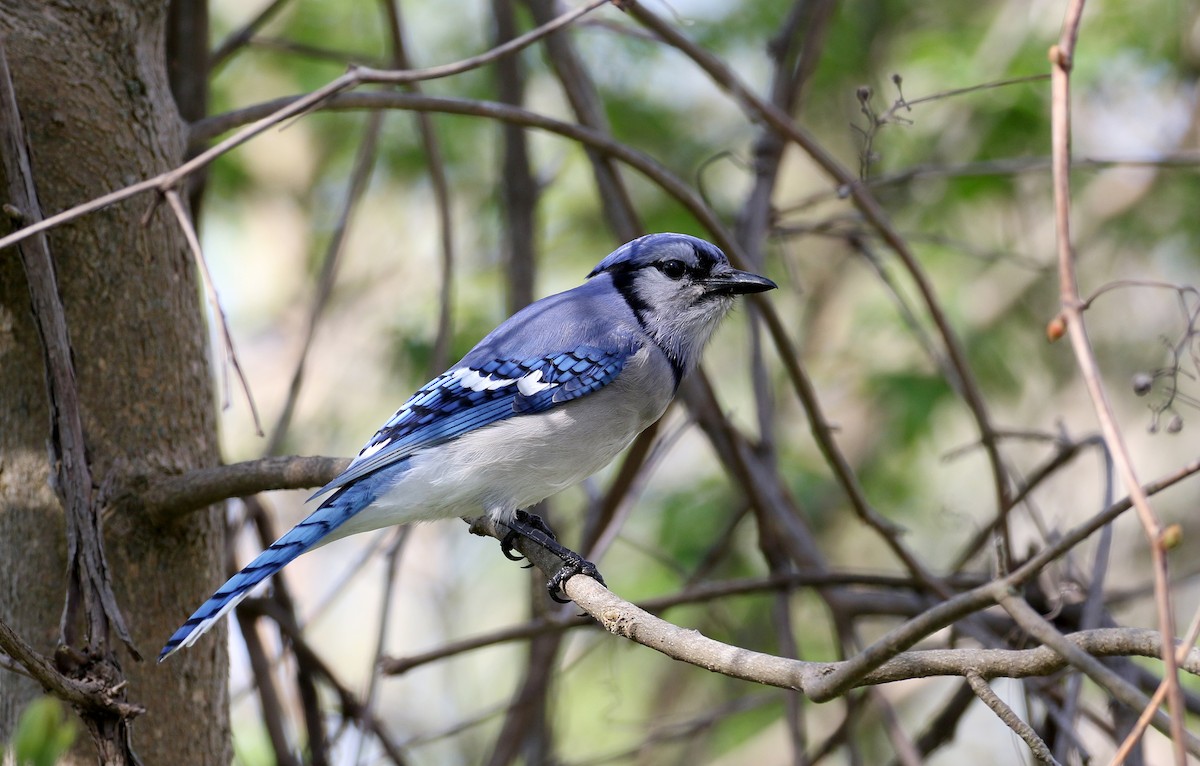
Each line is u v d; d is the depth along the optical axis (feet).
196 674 23.90
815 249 55.11
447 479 27.20
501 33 39.11
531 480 27.71
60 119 23.45
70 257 23.34
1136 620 48.44
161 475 23.61
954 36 45.93
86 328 23.36
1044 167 34.12
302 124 49.70
